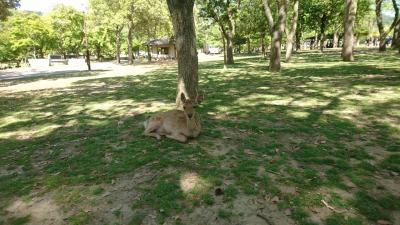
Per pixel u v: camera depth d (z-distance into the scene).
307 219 3.39
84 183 4.43
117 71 29.08
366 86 11.48
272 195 3.89
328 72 16.75
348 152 5.25
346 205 3.64
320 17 42.47
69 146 6.20
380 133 6.18
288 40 26.61
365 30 71.88
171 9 8.59
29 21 55.09
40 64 45.22
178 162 5.01
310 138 6.05
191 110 5.99
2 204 3.98
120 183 4.38
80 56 74.75
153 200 3.87
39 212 3.76
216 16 27.84
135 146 5.90
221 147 5.70
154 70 28.47
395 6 32.72
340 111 8.04
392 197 3.79
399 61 20.28
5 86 18.81
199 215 3.54
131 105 10.32
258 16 35.81
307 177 4.35
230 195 3.91
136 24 44.03
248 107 9.03
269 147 5.61
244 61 33.22
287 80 14.68
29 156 5.73
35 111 10.18
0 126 8.21
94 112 9.49
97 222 3.49
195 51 8.84
